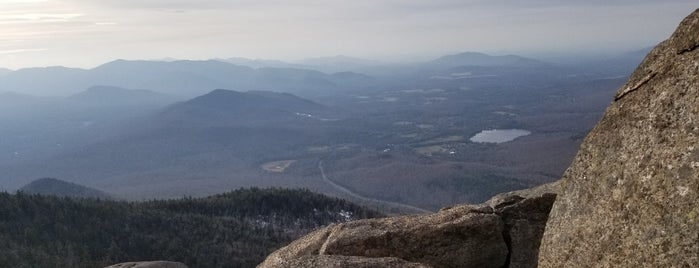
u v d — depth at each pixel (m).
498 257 12.10
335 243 12.18
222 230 108.81
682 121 6.38
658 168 6.37
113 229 97.12
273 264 9.72
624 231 6.55
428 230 12.15
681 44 7.02
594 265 6.86
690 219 5.77
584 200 7.45
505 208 12.82
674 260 5.81
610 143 7.37
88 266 80.56
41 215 96.75
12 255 77.44
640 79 7.46
